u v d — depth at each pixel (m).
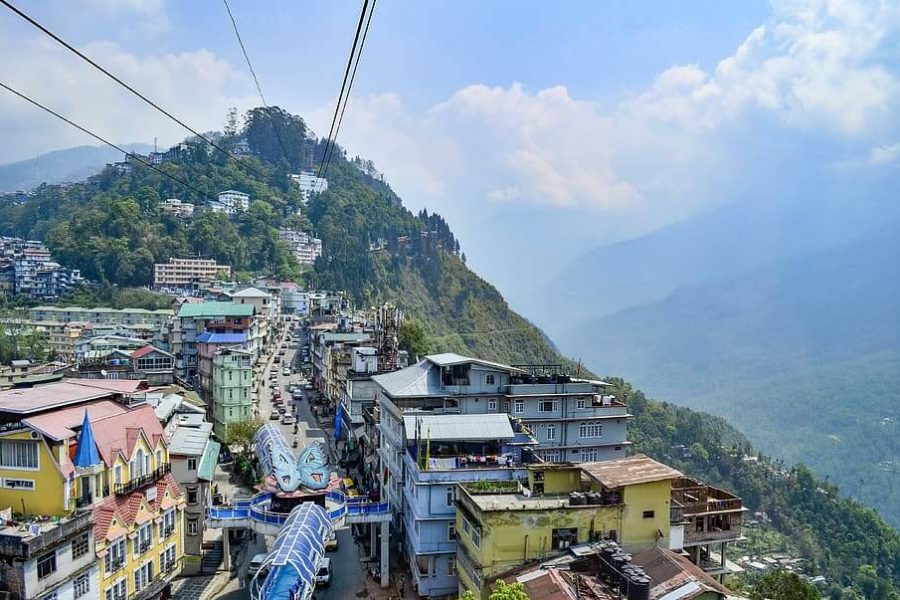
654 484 48.25
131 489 51.62
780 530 162.88
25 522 42.84
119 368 106.25
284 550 47.19
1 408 46.25
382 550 58.75
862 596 135.25
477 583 46.66
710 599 39.56
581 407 76.50
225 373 103.44
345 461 93.50
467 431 57.91
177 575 60.06
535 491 51.22
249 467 85.88
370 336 132.75
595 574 42.19
